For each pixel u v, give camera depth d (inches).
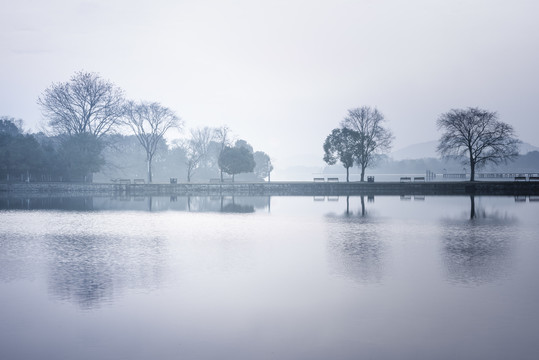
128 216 1812.3
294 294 742.5
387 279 826.2
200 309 676.7
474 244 1152.8
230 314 656.4
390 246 1130.7
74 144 3356.3
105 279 832.3
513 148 3329.2
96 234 1334.9
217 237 1278.3
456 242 1181.7
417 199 2637.8
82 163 3307.1
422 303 693.9
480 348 542.3
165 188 3393.2
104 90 3376.0
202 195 3179.1
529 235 1290.6
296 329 601.9
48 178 3351.4
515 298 711.7
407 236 1282.0
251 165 3885.3
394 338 571.8
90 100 3346.5
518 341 558.9
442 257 999.6
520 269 888.3
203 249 1102.4
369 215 1814.7
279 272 878.4
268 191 3388.3
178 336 582.9
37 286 790.5
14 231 1395.2
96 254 1047.0
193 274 864.9
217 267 919.7
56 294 747.4
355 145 3560.5
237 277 845.2
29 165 3280.0
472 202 2396.7
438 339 567.2
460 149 3415.4
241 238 1261.1
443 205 2228.1
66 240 1231.5
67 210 2058.3
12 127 4820.4
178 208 2161.7
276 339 572.7
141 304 698.8
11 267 921.5
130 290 767.7
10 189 3110.2
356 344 556.4
